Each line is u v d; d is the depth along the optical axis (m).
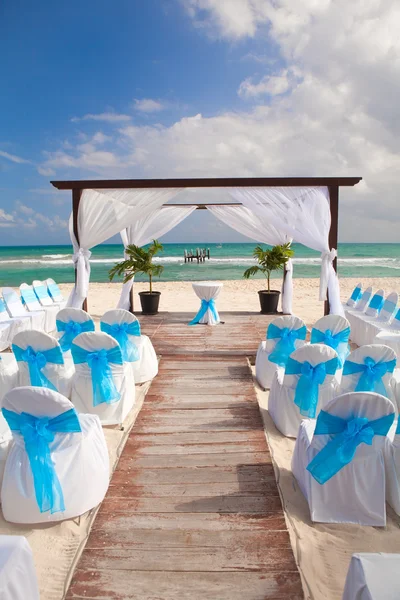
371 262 31.95
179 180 6.39
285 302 9.06
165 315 8.97
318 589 2.04
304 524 2.51
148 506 2.65
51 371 4.06
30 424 2.41
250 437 3.63
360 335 6.97
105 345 3.75
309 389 3.42
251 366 5.70
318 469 2.45
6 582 1.47
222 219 9.02
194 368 5.56
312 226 6.43
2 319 6.85
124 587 2.02
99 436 2.76
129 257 9.19
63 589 2.04
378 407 2.36
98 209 6.69
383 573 1.43
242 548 2.27
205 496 2.76
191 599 1.95
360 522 2.52
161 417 4.06
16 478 2.46
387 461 2.64
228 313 9.23
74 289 6.84
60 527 2.48
